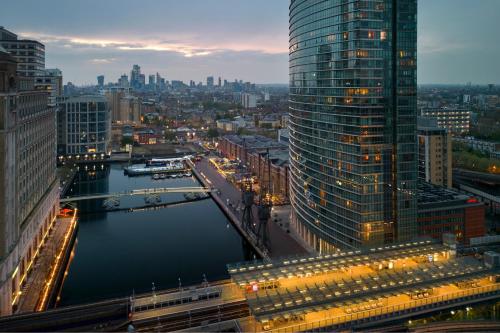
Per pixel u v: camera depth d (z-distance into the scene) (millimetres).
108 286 165000
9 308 133875
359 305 112562
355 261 131500
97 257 197125
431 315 114688
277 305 110125
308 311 108188
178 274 176750
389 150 162250
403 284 121562
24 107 168500
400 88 161750
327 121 177250
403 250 140875
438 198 189375
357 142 160500
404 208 164250
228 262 189625
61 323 110688
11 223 139750
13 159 142750
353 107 161375
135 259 194375
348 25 161750
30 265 167875
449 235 144750
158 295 123250
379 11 159250
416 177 165375
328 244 179250
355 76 159375
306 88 194125
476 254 147125
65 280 171000
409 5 162125
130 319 111750
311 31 186625
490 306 120375
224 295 124750
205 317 114062
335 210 174250
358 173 160750
